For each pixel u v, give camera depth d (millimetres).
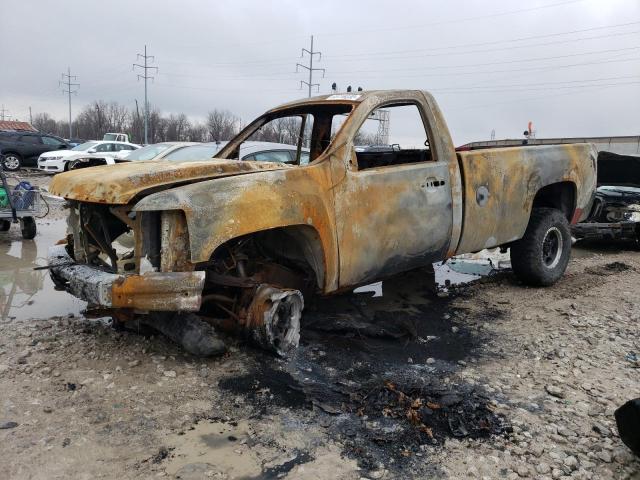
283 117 5324
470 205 4953
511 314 5117
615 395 3408
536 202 6391
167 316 3734
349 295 5625
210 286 3846
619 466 2672
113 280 3355
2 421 2922
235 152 5391
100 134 79062
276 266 4062
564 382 3604
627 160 9586
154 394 3291
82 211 3840
